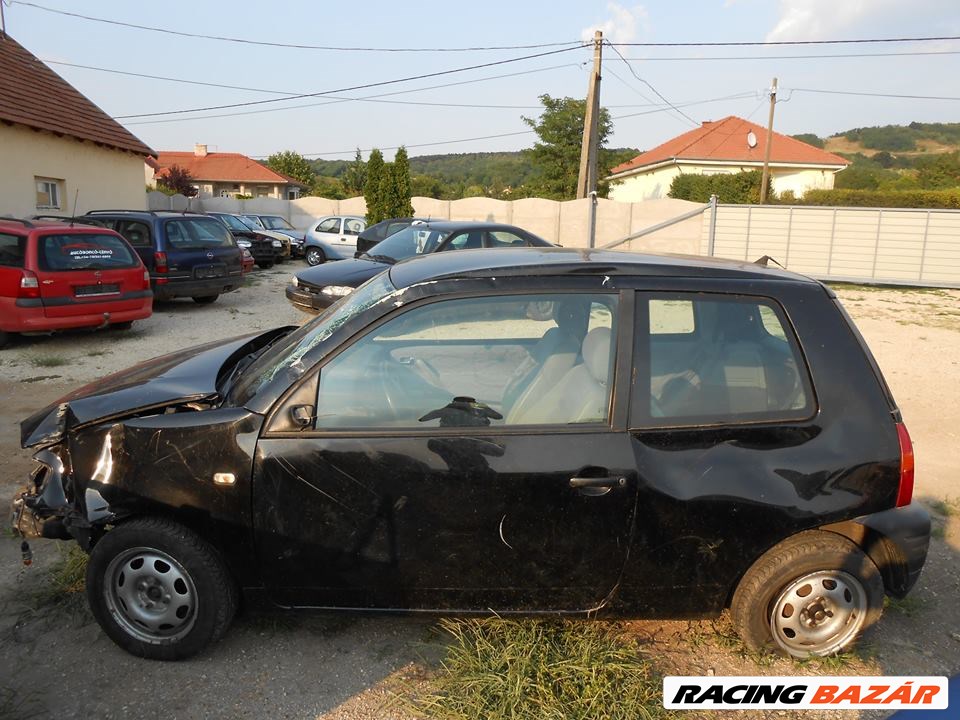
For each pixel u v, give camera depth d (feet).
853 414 9.55
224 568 9.67
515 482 9.12
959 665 10.39
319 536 9.34
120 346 30.32
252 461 9.23
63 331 33.01
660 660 10.16
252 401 9.50
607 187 141.59
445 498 9.20
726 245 66.03
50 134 53.57
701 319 9.81
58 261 28.76
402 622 10.85
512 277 9.78
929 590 12.45
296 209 101.81
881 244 62.28
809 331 9.75
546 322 9.98
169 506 9.36
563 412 9.53
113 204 62.28
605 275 9.82
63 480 10.31
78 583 11.46
